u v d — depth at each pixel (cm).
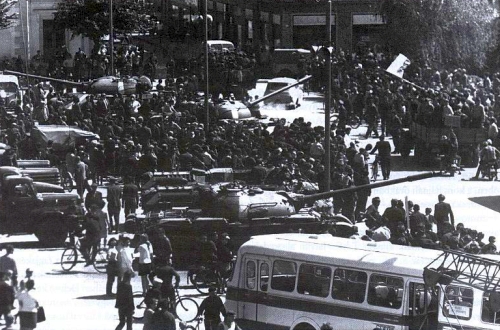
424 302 3023
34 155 6062
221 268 3881
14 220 4541
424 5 9562
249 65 9131
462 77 8606
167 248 3850
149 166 5462
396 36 9625
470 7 9606
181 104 7550
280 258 3250
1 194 4534
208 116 6819
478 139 6938
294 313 3216
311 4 11819
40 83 8281
